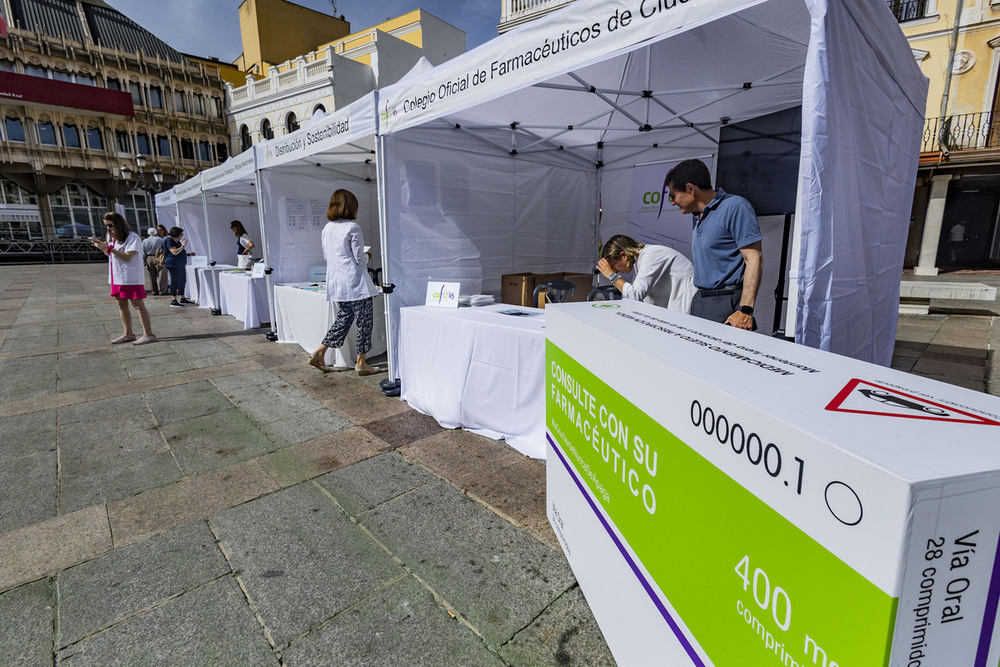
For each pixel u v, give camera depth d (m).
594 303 1.83
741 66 2.96
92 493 2.31
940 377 4.00
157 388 3.90
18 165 22.39
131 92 25.00
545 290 4.05
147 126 25.44
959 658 0.55
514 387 2.68
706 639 0.88
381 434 2.97
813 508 0.60
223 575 1.74
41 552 1.88
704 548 0.86
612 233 5.37
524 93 3.22
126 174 18.12
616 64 2.91
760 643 0.73
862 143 1.98
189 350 5.19
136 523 2.07
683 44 2.65
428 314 3.14
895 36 2.30
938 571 0.51
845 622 0.56
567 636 1.46
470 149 4.04
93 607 1.59
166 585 1.69
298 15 27.47
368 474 2.47
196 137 27.05
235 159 5.87
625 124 4.14
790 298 1.58
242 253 7.53
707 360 0.95
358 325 4.07
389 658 1.39
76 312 7.75
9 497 2.28
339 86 19.70
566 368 1.60
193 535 1.98
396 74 20.77
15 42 22.03
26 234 23.33
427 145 3.70
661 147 4.72
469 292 4.18
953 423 0.61
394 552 1.86
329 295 3.99
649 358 0.99
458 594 1.63
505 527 2.00
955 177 12.58
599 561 1.40
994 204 13.26
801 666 0.65
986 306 7.64
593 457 1.40
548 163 4.80
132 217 26.09
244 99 23.78
